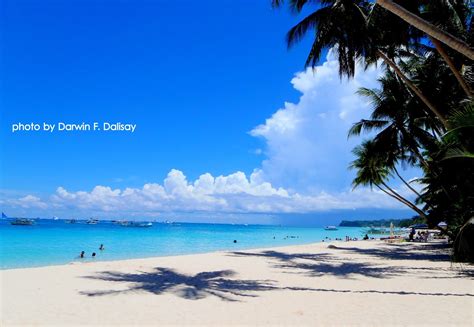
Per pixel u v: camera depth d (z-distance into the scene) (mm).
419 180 27219
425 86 18172
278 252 24328
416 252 24531
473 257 16016
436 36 7203
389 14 15234
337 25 16094
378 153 23219
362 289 11039
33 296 9414
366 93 23609
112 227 112562
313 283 12086
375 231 92438
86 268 14664
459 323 7336
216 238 59312
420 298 9695
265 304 8930
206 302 9078
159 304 8789
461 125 9602
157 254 26953
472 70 15039
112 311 8078
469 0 15688
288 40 17594
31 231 68812
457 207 15555
